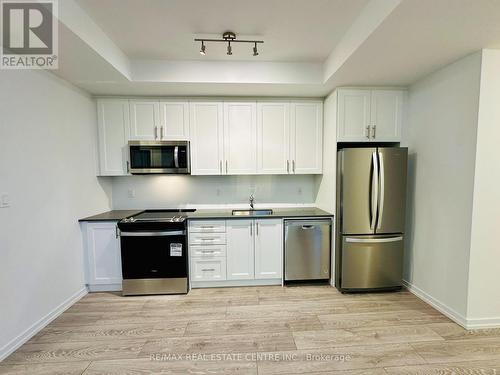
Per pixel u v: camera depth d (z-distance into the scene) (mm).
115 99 2947
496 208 2023
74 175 2590
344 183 2656
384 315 2303
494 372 1644
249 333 2053
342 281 2725
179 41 2166
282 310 2396
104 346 1908
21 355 1817
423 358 1765
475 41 1795
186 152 2969
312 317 2277
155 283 2721
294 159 3121
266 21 1892
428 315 2299
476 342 1925
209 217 2812
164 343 1939
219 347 1890
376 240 2676
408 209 2785
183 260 2725
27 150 2004
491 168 1995
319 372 1651
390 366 1696
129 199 3367
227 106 3035
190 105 3004
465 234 2080
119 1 1641
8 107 1840
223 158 3068
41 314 2129
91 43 1832
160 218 2754
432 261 2449
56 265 2312
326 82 2586
